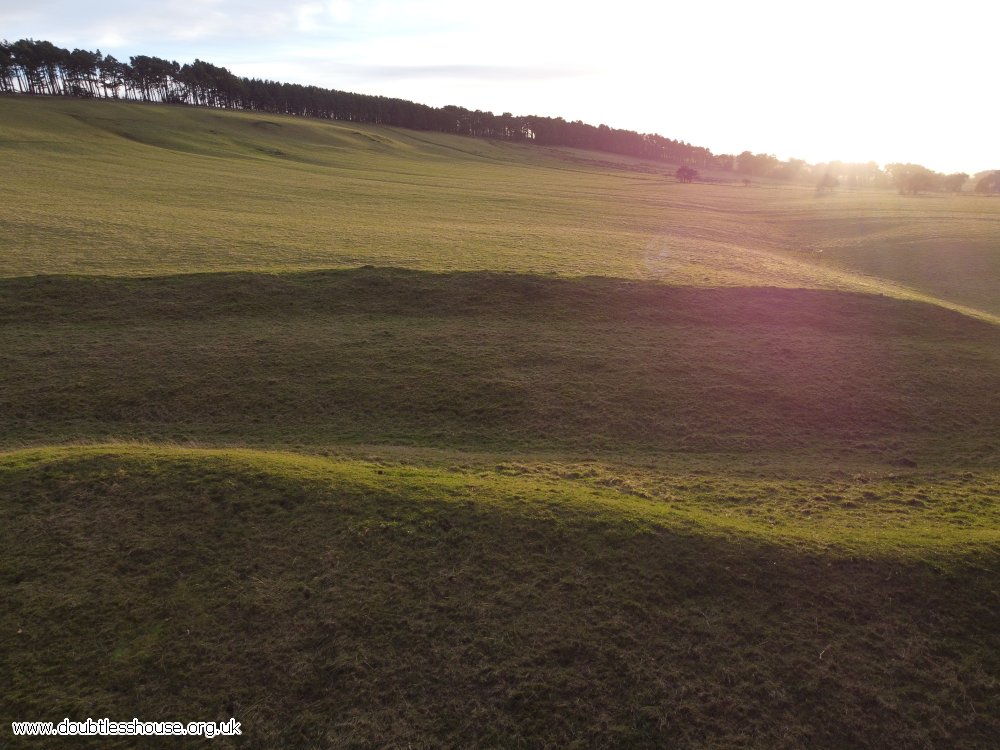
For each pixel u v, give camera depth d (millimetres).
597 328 33000
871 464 22281
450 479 18844
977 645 13469
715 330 33188
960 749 11555
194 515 16250
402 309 34469
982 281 50375
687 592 14555
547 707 11953
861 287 41375
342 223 57750
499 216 72125
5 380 25500
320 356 28828
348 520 16344
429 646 13031
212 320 31891
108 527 15719
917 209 96062
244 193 73625
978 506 19328
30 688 11766
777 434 24250
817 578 14922
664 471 21422
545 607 14062
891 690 12508
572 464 21625
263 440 23109
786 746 11477
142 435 22984
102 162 85688
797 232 77562
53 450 19281
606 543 15898
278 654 12695
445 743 11281
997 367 29438
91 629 12992
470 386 26906
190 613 13477
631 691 12305
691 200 111688
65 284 33625
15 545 15008
